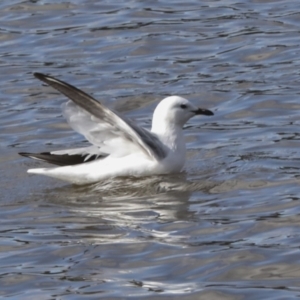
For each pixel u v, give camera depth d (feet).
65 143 56.54
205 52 70.74
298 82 64.13
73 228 43.70
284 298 36.04
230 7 78.79
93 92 65.00
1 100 64.49
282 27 74.08
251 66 67.82
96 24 76.54
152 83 65.98
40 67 69.56
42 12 79.20
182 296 36.81
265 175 49.26
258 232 41.98
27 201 47.44
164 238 41.98
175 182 48.88
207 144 55.26
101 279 38.52
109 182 48.98
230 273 38.50
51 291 37.73
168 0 81.00
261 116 59.36
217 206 45.52
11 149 55.83
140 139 48.14
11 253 41.42
